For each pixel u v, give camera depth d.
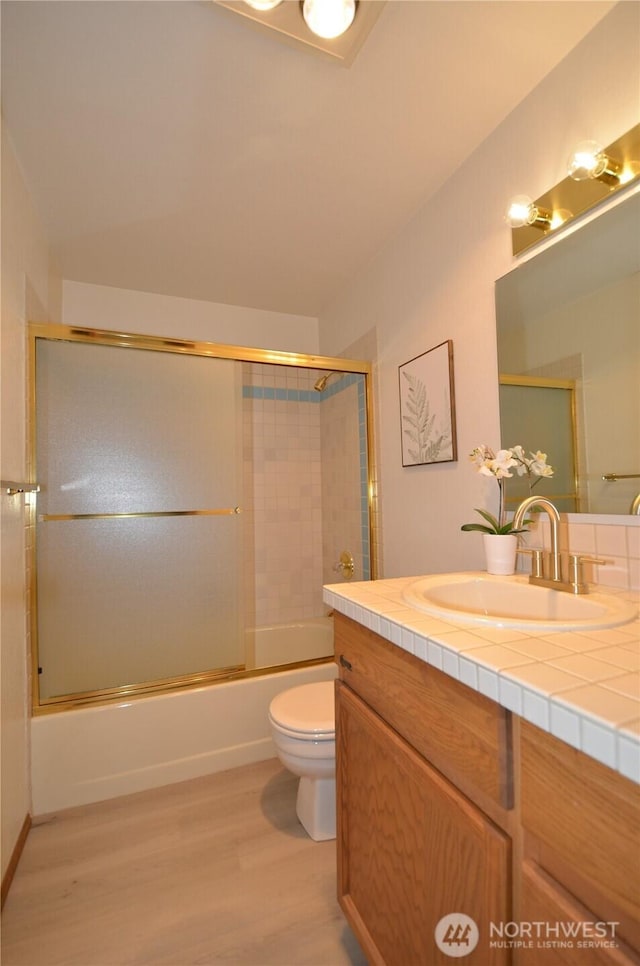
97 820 1.55
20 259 1.56
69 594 1.81
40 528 1.76
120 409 1.95
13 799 1.38
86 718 1.69
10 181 1.43
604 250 1.10
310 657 2.44
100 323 2.42
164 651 1.96
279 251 2.13
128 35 1.08
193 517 2.06
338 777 1.10
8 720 1.35
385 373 2.12
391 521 2.09
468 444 1.56
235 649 2.09
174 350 2.04
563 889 0.52
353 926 1.02
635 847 0.44
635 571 1.03
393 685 0.88
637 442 1.03
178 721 1.81
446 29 1.09
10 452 1.44
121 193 1.68
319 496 2.97
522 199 1.26
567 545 1.20
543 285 1.26
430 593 1.09
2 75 1.18
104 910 1.19
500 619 0.79
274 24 1.05
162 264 2.23
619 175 1.05
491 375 1.46
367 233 2.00
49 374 1.82
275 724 1.46
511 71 1.21
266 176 1.61
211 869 1.33
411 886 0.81
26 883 1.28
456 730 0.69
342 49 1.12
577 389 1.17
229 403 2.17
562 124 1.19
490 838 0.61
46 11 1.02
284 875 1.30
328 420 2.83
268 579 2.82
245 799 1.66
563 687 0.53
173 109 1.30
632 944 0.44
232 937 1.11
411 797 0.80
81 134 1.39
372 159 1.54
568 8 1.05
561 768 0.52
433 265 1.75
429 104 1.32
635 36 1.02
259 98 1.27
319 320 2.94
